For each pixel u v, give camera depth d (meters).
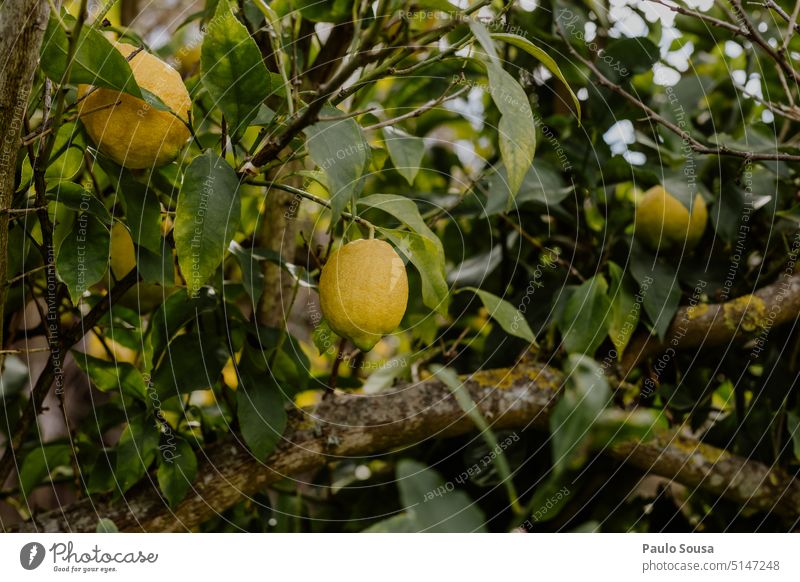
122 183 0.66
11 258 0.71
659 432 0.87
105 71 0.56
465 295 1.02
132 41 0.73
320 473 1.04
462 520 0.47
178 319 0.75
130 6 1.32
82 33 0.55
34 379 1.24
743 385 0.96
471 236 1.05
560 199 0.89
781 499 0.90
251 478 0.79
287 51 0.84
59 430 1.23
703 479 0.88
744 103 1.06
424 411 0.83
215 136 0.83
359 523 0.95
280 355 0.79
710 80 1.03
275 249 0.92
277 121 0.62
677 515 0.96
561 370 0.88
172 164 0.70
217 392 0.89
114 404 0.82
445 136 1.38
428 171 1.13
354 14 0.66
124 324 0.85
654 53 0.92
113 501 0.77
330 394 0.84
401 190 1.03
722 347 0.95
